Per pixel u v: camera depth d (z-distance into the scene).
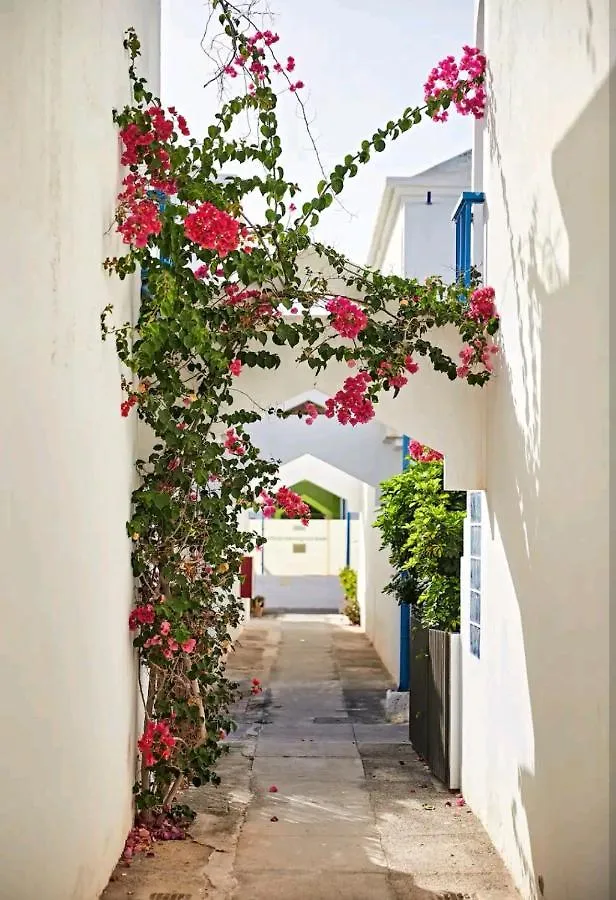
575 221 4.64
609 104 4.12
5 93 3.46
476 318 6.63
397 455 14.98
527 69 5.64
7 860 3.54
